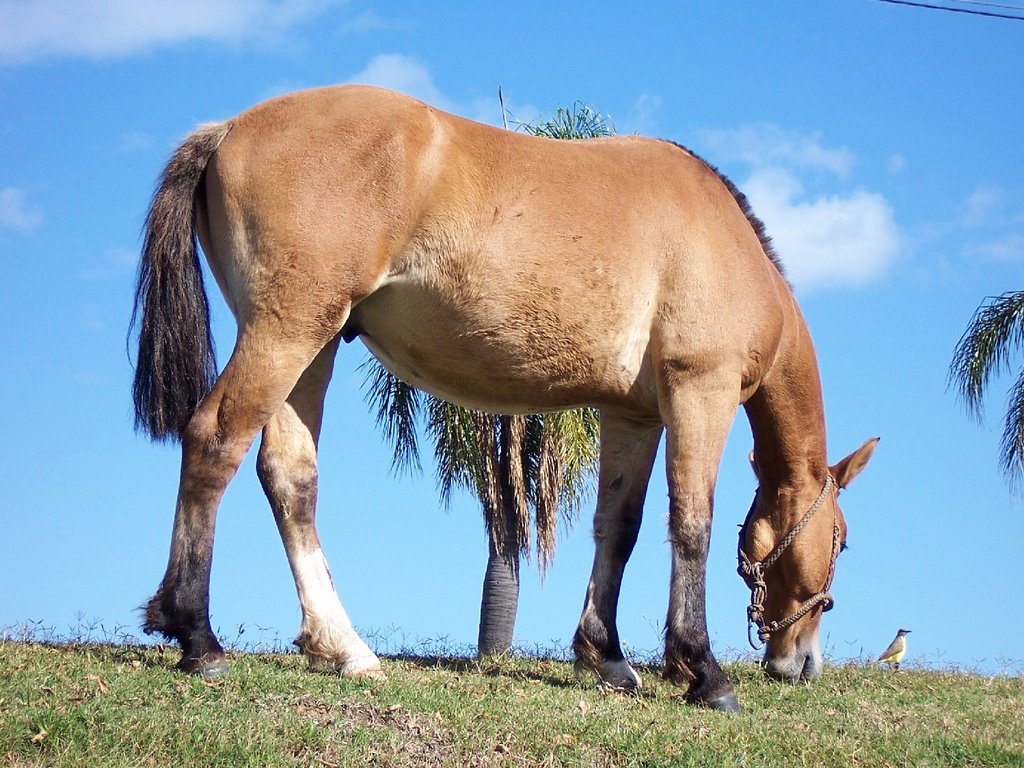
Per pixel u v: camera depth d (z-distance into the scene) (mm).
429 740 5414
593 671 7434
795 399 7703
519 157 6570
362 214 6074
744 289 7078
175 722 5129
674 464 6902
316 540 6766
